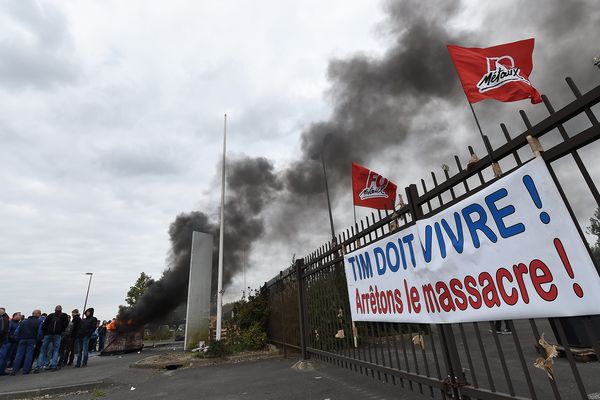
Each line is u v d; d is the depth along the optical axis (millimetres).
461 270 2785
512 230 2330
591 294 1848
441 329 3104
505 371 2436
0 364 8977
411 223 3525
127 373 8102
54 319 9898
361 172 5105
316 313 6648
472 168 2738
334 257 5684
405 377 3666
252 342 10148
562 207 2018
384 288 4004
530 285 2199
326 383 5227
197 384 6211
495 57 2965
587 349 5324
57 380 7695
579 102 1961
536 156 2168
